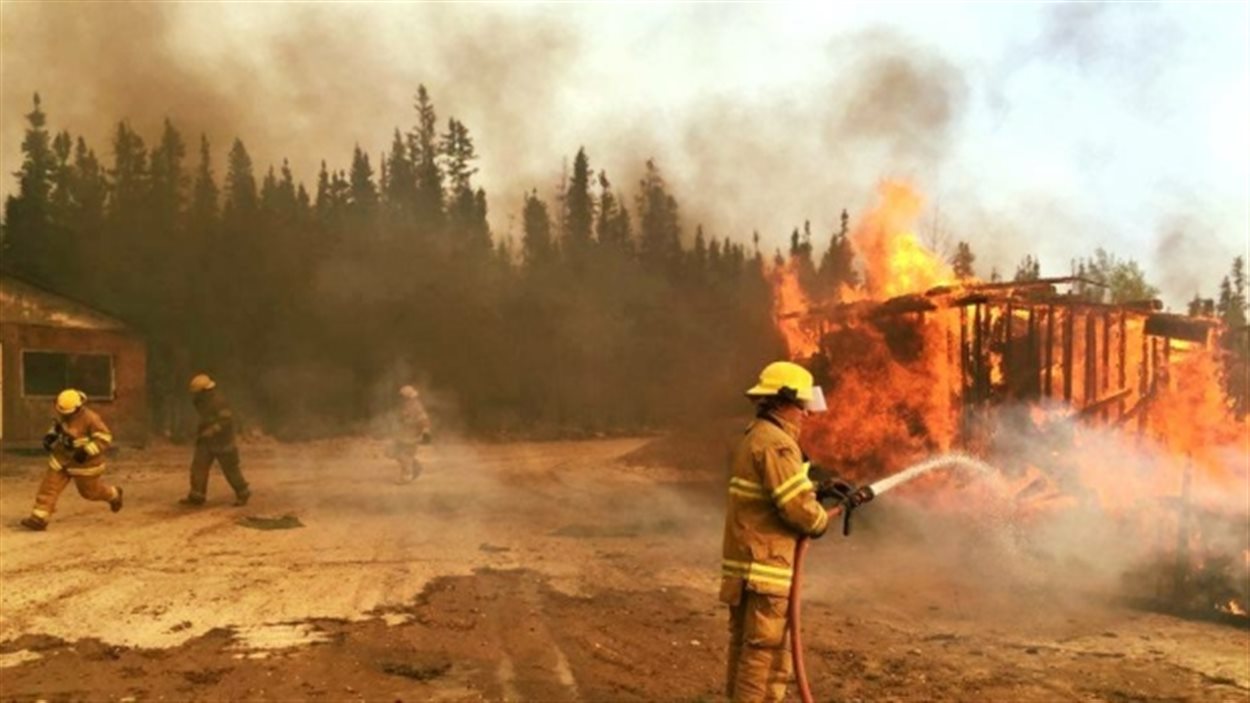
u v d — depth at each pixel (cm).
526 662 640
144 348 2491
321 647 661
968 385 1130
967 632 735
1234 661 662
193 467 1380
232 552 1013
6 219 3400
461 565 971
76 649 649
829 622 761
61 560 950
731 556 455
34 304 2291
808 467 461
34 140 3388
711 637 714
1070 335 1120
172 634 689
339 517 1312
